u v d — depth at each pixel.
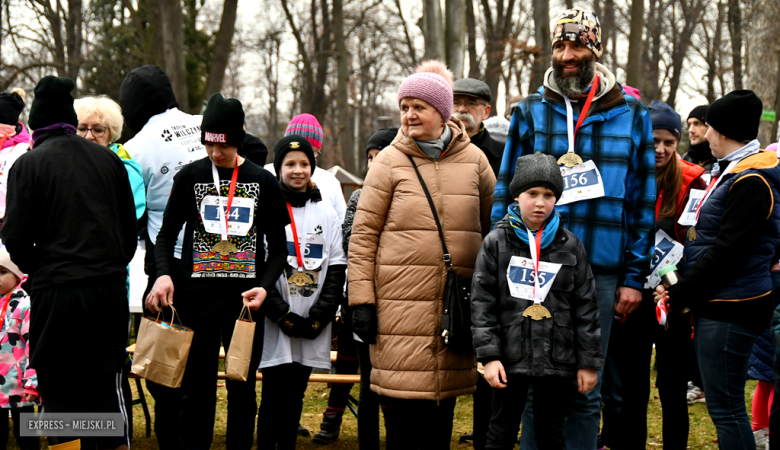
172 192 3.66
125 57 16.97
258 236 3.69
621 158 3.51
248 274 3.61
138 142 4.14
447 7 13.22
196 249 3.59
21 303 4.05
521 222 3.34
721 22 26.91
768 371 4.45
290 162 4.04
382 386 3.51
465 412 5.53
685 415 3.91
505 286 3.30
